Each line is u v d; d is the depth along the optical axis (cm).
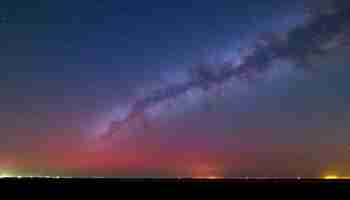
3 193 6134
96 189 7725
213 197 5594
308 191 7031
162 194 6212
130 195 5894
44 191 6806
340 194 6166
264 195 5906
